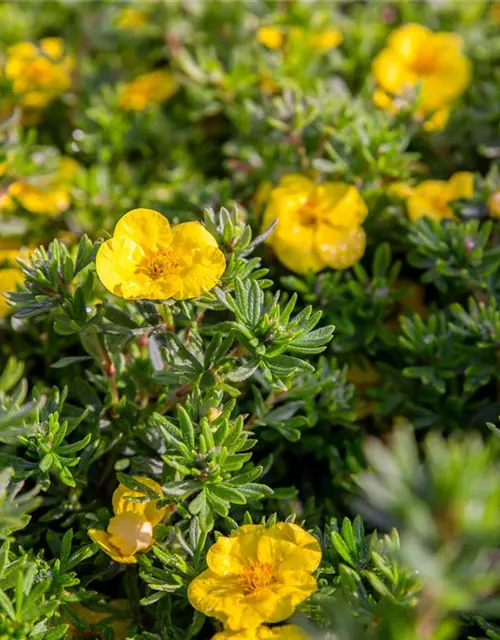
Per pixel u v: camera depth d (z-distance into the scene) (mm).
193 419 436
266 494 465
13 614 416
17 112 564
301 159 557
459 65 606
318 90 571
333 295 513
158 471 463
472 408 508
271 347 433
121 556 437
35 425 444
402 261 558
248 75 604
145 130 598
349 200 516
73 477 455
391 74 600
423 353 502
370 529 474
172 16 652
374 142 532
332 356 520
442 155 597
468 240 504
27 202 557
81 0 653
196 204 541
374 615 410
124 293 432
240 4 643
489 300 504
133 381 479
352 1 686
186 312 445
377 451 374
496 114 593
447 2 660
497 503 349
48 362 521
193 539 437
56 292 449
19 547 443
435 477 360
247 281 437
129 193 573
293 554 419
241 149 589
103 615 456
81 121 607
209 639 455
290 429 473
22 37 656
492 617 441
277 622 422
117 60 663
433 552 369
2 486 424
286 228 512
